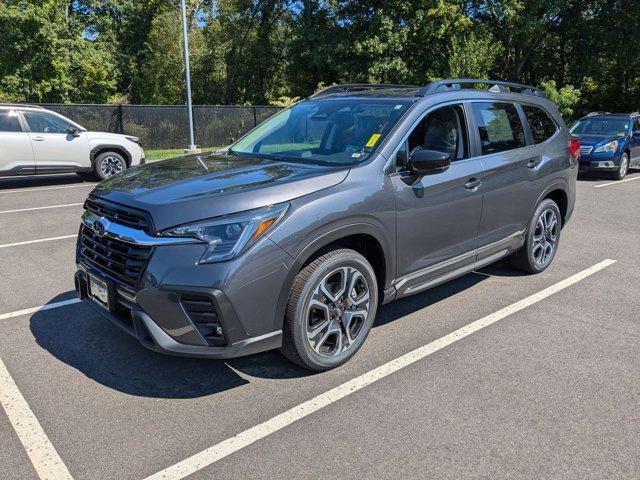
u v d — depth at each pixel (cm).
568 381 361
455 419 317
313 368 363
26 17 2388
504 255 520
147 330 320
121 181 377
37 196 1076
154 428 308
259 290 320
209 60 3384
